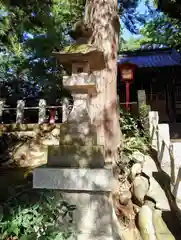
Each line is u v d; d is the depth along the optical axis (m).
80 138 2.76
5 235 2.15
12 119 9.80
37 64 9.35
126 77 8.09
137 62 12.04
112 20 4.09
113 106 3.84
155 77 12.20
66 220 2.57
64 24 8.59
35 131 6.39
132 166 4.09
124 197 3.49
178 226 2.96
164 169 4.10
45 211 2.34
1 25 5.27
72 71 2.86
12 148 6.16
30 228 2.21
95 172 2.55
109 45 3.96
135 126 5.50
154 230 2.92
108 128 3.71
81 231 2.53
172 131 8.53
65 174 2.61
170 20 9.72
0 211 2.28
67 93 8.98
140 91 6.28
